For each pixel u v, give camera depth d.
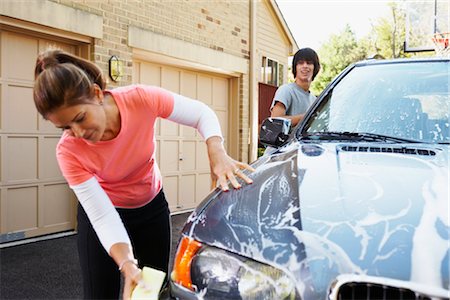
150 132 1.79
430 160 1.64
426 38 9.64
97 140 1.48
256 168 1.78
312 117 2.32
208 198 1.59
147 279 1.42
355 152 1.80
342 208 1.29
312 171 1.59
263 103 8.48
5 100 4.17
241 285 1.24
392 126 2.09
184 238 1.42
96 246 1.86
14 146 4.26
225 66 6.83
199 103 1.85
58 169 4.64
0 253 3.95
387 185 1.41
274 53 9.05
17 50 4.24
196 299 1.30
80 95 1.37
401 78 2.33
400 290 1.05
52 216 4.60
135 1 5.22
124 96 1.68
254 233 1.28
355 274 1.08
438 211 1.23
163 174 6.10
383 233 1.16
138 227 2.04
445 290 1.01
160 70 5.96
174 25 5.87
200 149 6.70
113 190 1.89
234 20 7.10
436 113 2.09
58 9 4.27
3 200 4.19
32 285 3.20
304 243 1.19
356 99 2.29
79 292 3.08
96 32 4.67
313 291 1.11
